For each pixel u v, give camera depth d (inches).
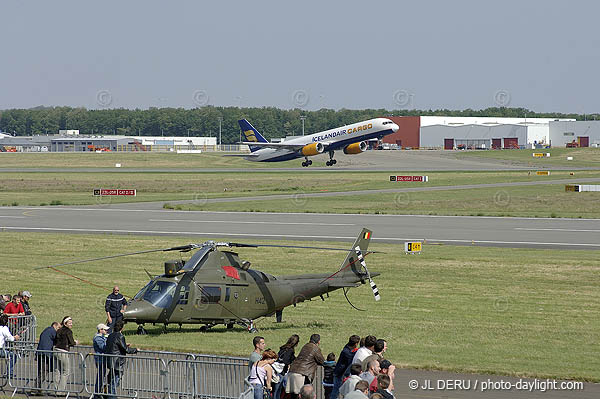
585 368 2047.2
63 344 1779.0
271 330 2554.1
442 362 2103.8
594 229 5570.9
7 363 1776.6
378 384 1321.4
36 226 5792.3
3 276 3713.1
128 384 1736.0
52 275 3747.5
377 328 2593.5
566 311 2901.1
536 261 4092.0
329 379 1667.1
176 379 1745.8
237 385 1689.2
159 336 2405.3
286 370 1643.7
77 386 1720.0
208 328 2512.3
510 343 2363.4
